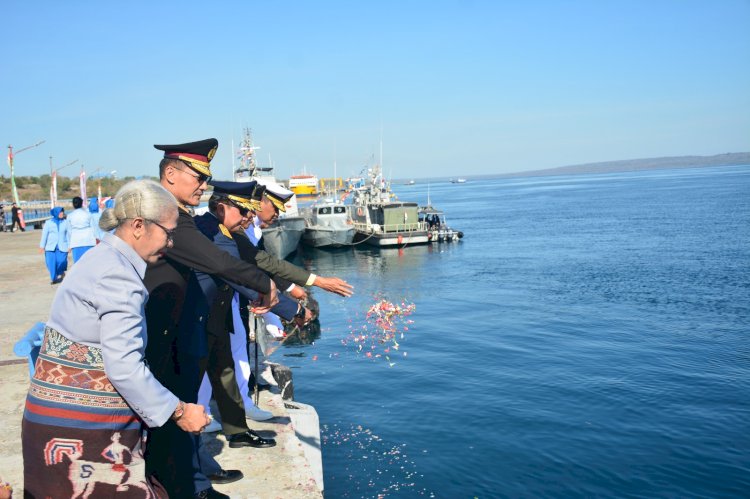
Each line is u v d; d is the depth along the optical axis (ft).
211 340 14.51
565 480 30.76
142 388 8.19
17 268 57.11
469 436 36.14
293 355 56.59
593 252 141.90
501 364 52.90
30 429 8.24
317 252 158.10
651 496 29.48
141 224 8.68
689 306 78.02
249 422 17.40
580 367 51.78
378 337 63.87
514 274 111.45
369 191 185.68
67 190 354.74
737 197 355.15
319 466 21.74
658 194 443.73
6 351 25.77
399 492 28.81
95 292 8.06
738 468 32.27
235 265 11.45
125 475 8.64
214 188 13.80
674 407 41.55
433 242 170.30
